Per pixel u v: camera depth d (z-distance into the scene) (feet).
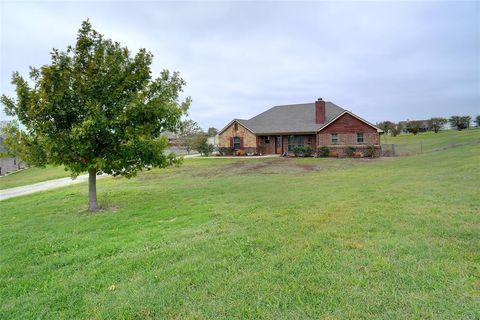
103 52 27.25
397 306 9.55
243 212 23.41
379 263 12.61
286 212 22.54
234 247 15.60
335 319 9.08
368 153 86.63
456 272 11.54
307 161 76.84
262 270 12.69
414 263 12.49
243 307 10.03
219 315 9.70
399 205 22.52
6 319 10.14
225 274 12.53
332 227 17.97
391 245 14.55
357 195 27.66
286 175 49.49
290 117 108.68
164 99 28.78
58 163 26.55
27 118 25.21
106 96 25.84
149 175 59.26
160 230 19.83
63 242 18.57
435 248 13.94
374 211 21.13
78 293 11.74
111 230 20.86
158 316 9.86
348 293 10.46
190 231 19.07
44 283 12.82
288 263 13.23
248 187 37.09
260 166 67.92
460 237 15.28
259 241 16.20
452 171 38.93
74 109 25.79
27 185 61.77
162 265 13.93
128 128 25.82
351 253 13.88
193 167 71.46
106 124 25.08
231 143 110.32
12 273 14.07
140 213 25.70
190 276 12.55
